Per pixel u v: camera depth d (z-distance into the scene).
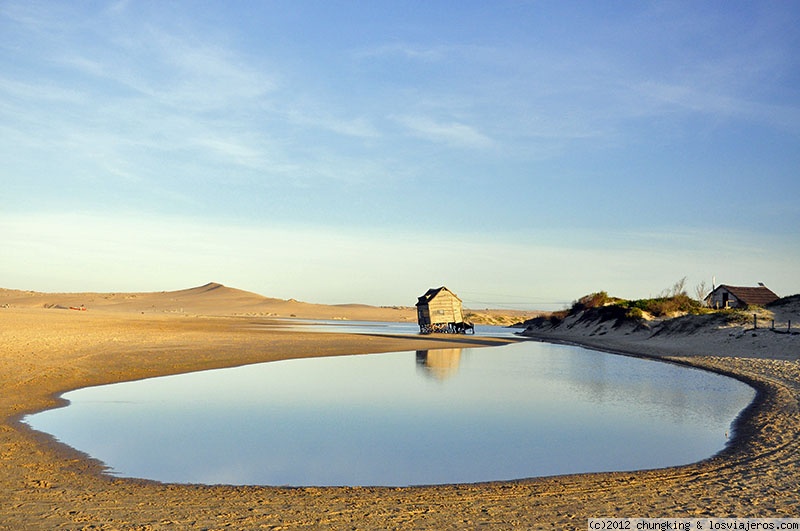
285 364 32.44
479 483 10.78
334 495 9.95
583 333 67.38
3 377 21.75
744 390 23.39
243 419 16.84
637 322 59.00
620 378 27.84
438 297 80.31
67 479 10.62
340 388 23.39
